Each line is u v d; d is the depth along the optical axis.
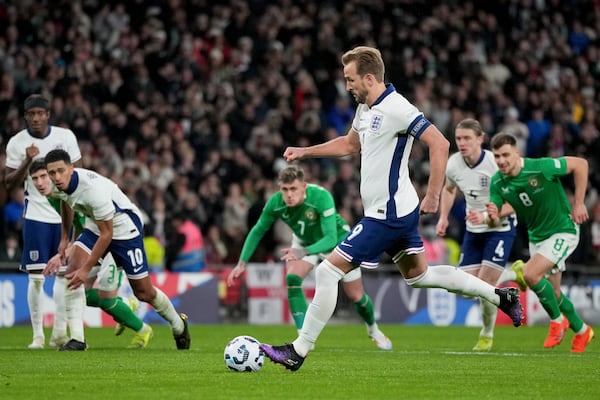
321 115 74.25
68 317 34.00
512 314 27.00
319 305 24.72
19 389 22.00
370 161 25.06
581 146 79.81
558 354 34.47
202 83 73.44
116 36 73.75
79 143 63.97
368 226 24.94
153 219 61.31
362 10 84.81
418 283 26.48
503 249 38.97
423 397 21.16
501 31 88.88
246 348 25.78
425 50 82.81
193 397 20.70
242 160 68.38
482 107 79.38
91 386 22.56
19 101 66.31
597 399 21.08
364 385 23.22
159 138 66.50
